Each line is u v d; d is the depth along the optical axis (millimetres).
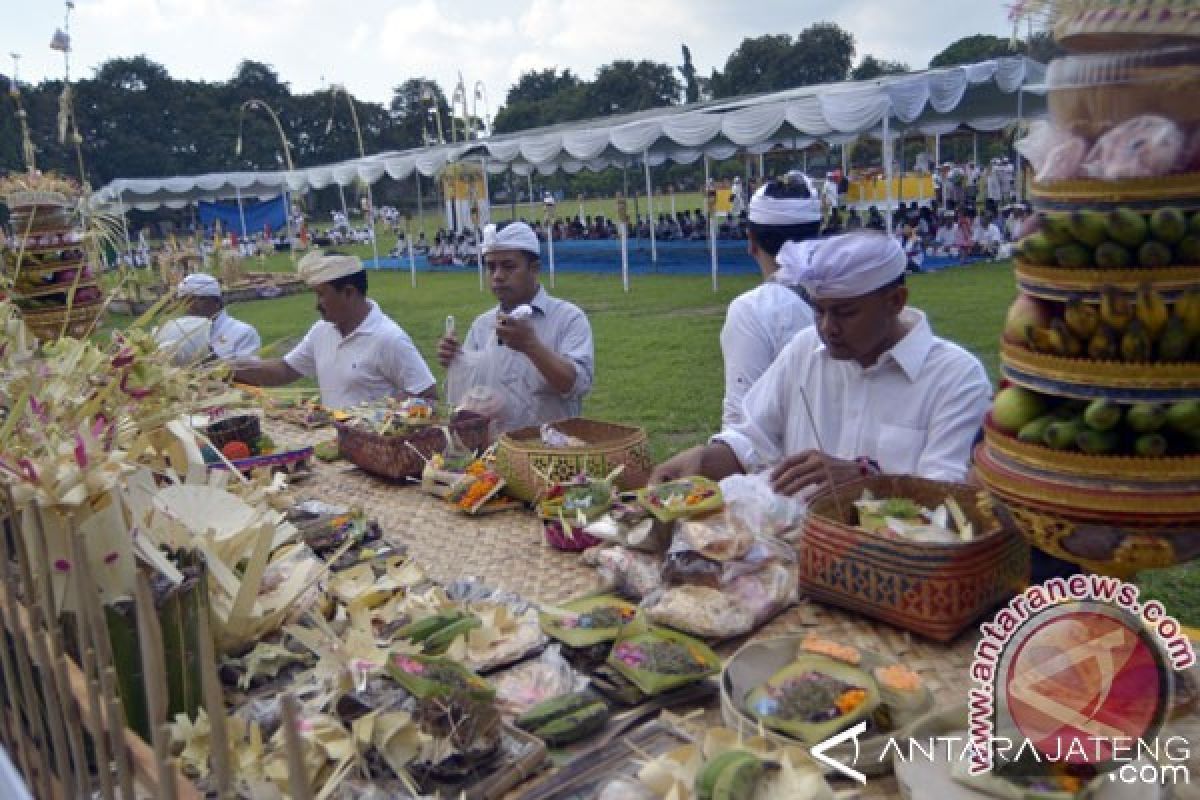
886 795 1407
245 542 1929
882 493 2182
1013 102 17938
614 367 10320
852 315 2488
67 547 1613
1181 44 1131
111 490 1637
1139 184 1136
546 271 22875
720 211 29891
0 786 1487
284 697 932
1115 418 1188
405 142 53562
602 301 16266
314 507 2635
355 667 1608
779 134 21312
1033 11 1271
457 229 30859
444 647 1804
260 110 51406
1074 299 1206
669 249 25375
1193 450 1192
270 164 49594
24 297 3230
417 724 1484
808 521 2008
